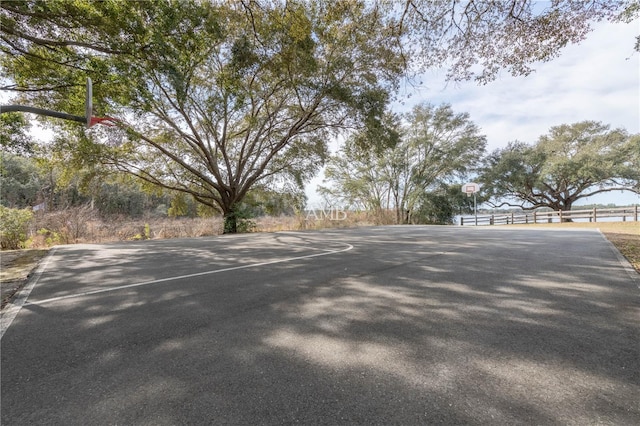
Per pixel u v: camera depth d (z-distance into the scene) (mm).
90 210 14602
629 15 6676
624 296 3564
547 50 7641
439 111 29141
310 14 12336
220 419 1573
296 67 14352
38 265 6289
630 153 26250
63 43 8688
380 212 28391
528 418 1548
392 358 2201
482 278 4508
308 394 1778
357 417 1576
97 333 2736
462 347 2357
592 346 2340
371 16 9211
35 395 1812
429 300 3535
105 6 8039
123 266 5945
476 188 28641
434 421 1535
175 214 20078
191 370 2066
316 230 16469
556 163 28469
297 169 19781
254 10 11227
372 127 16688
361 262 5977
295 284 4367
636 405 1639
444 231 13953
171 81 10242
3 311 3422
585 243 8211
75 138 13547
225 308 3371
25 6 7516
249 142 19172
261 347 2404
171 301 3652
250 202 20734
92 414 1626
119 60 9148
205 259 6641
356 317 3043
